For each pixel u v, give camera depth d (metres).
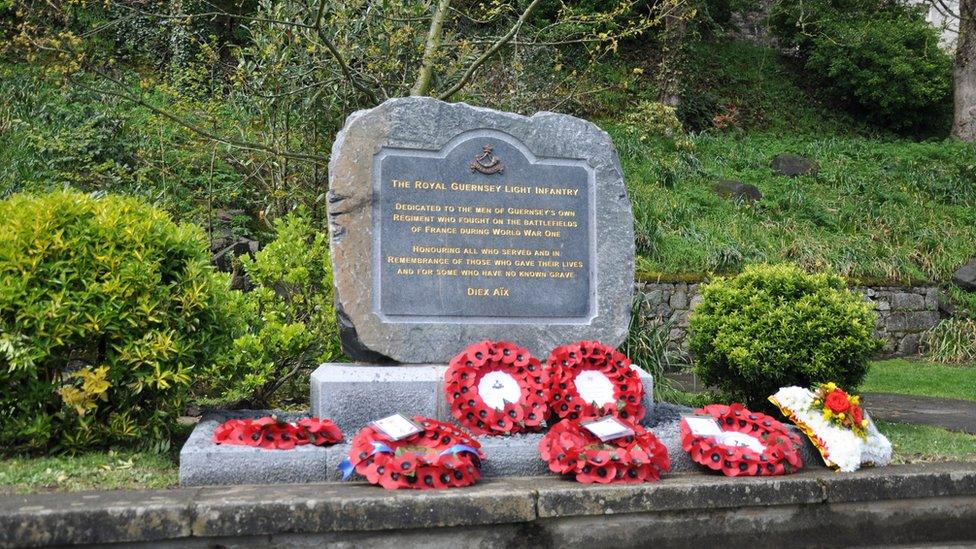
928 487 4.24
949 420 6.81
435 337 5.22
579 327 5.47
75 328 4.30
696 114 17.98
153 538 3.37
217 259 8.46
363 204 5.21
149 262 4.51
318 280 6.78
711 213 13.28
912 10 19.70
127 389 4.59
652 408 5.29
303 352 6.56
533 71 10.21
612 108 16.72
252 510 3.46
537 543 3.76
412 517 3.59
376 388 4.83
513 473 4.34
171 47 12.04
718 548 3.96
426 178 5.32
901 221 13.73
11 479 3.89
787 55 21.72
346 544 3.56
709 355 6.22
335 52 7.71
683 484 3.96
